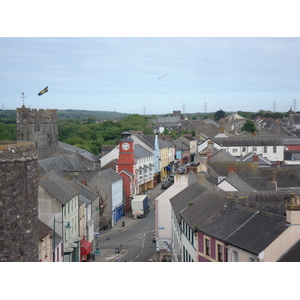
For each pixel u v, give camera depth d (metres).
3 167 21.34
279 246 29.20
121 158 105.69
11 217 21.59
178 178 62.22
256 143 134.50
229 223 35.94
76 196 60.25
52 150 108.56
